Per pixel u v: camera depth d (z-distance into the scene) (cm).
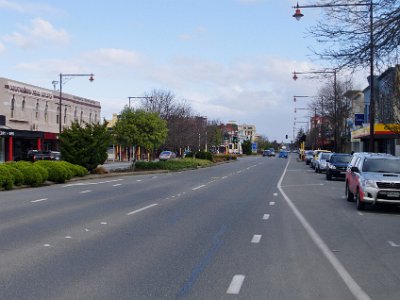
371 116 3080
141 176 3888
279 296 714
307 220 1530
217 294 720
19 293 710
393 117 3328
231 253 1013
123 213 1619
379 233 1305
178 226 1365
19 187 2583
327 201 2134
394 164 1867
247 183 3247
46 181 2953
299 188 2873
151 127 4384
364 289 760
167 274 833
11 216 1509
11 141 5350
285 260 955
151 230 1289
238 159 10594
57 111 6712
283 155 12231
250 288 755
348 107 6206
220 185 3020
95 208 1741
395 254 1034
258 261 942
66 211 1644
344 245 1125
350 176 2061
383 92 3803
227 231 1293
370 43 1284
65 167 3027
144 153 7056
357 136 4659
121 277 807
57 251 1005
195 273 842
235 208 1823
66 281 776
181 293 723
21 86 5859
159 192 2441
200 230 1302
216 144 12900
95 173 3688
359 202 1797
